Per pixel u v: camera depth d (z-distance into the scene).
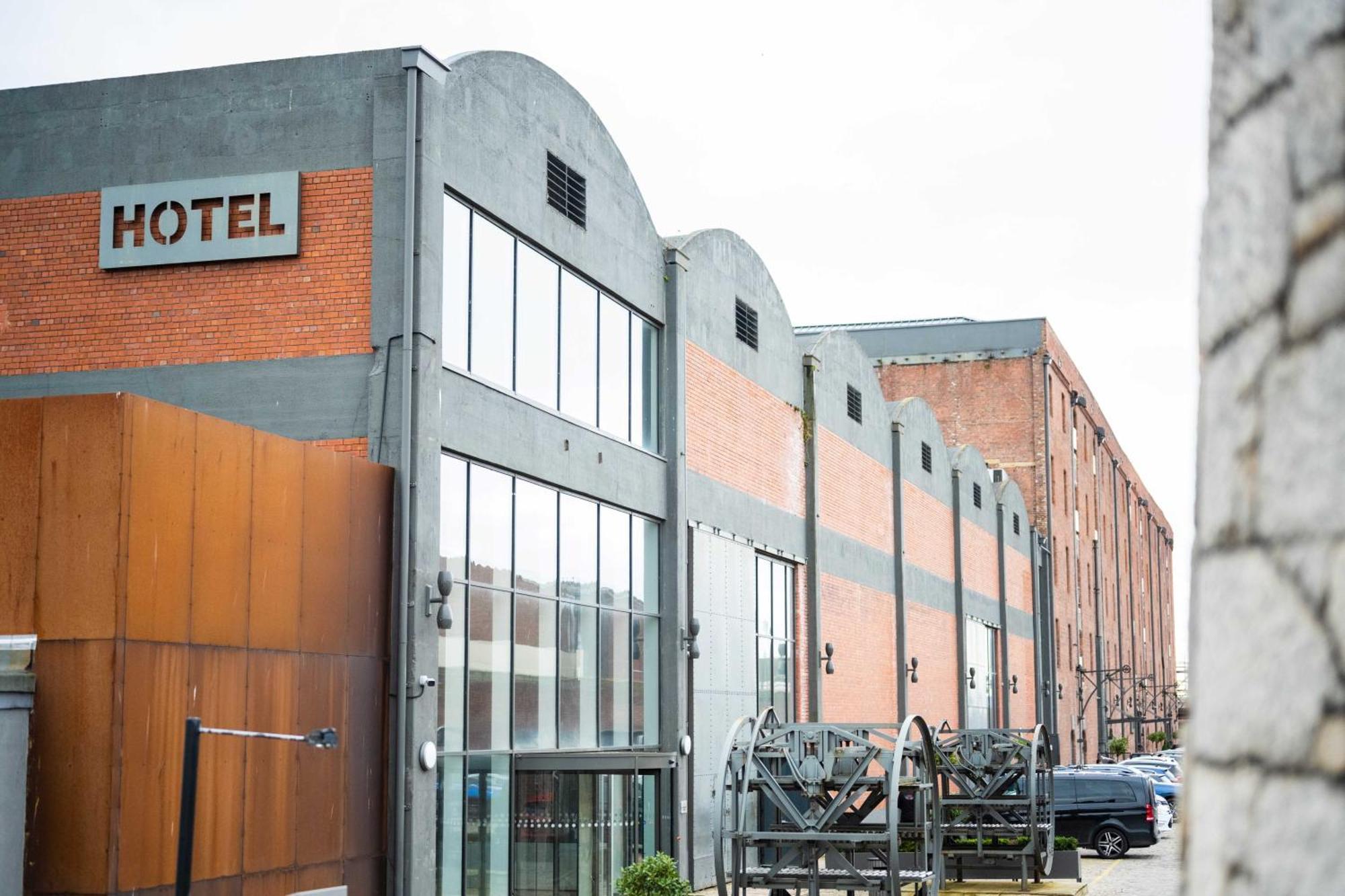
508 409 21.20
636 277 26.20
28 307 19.98
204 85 19.73
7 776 13.73
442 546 19.44
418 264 18.73
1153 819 37.28
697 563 28.11
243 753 15.59
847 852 20.91
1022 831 27.14
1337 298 0.84
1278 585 0.86
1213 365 0.95
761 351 32.84
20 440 14.45
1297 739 0.83
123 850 13.87
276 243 19.12
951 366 69.06
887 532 42.66
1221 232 0.95
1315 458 0.85
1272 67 0.90
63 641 14.10
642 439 26.52
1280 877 0.82
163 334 19.50
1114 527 93.19
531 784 21.34
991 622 56.41
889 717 41.50
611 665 24.64
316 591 17.06
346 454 17.67
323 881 16.84
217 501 15.48
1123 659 94.88
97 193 19.94
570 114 23.59
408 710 18.25
